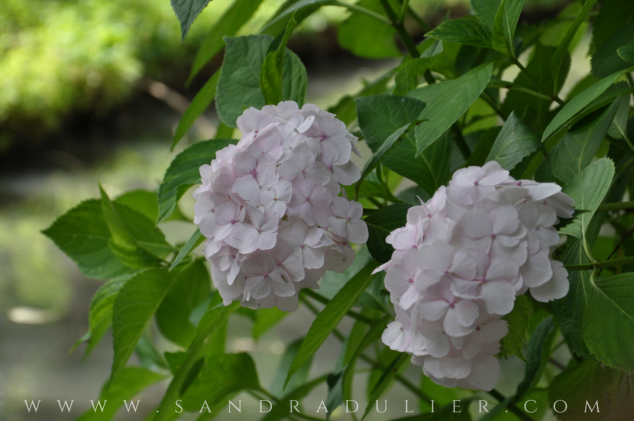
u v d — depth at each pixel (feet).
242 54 3.70
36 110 28.50
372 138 3.42
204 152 3.53
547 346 3.64
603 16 3.71
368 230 3.21
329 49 32.76
